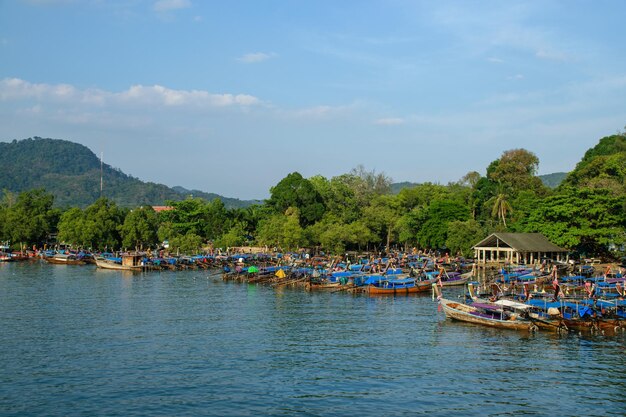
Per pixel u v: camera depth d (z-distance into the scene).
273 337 61.41
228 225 193.75
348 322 70.38
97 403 39.94
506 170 189.50
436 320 71.81
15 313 75.94
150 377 46.06
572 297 77.06
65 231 188.50
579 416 38.38
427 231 161.75
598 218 129.12
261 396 41.62
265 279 117.38
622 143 178.12
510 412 38.91
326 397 41.53
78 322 69.56
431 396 41.94
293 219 164.25
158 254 169.12
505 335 62.56
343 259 154.00
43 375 46.41
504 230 154.38
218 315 75.44
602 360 51.88
